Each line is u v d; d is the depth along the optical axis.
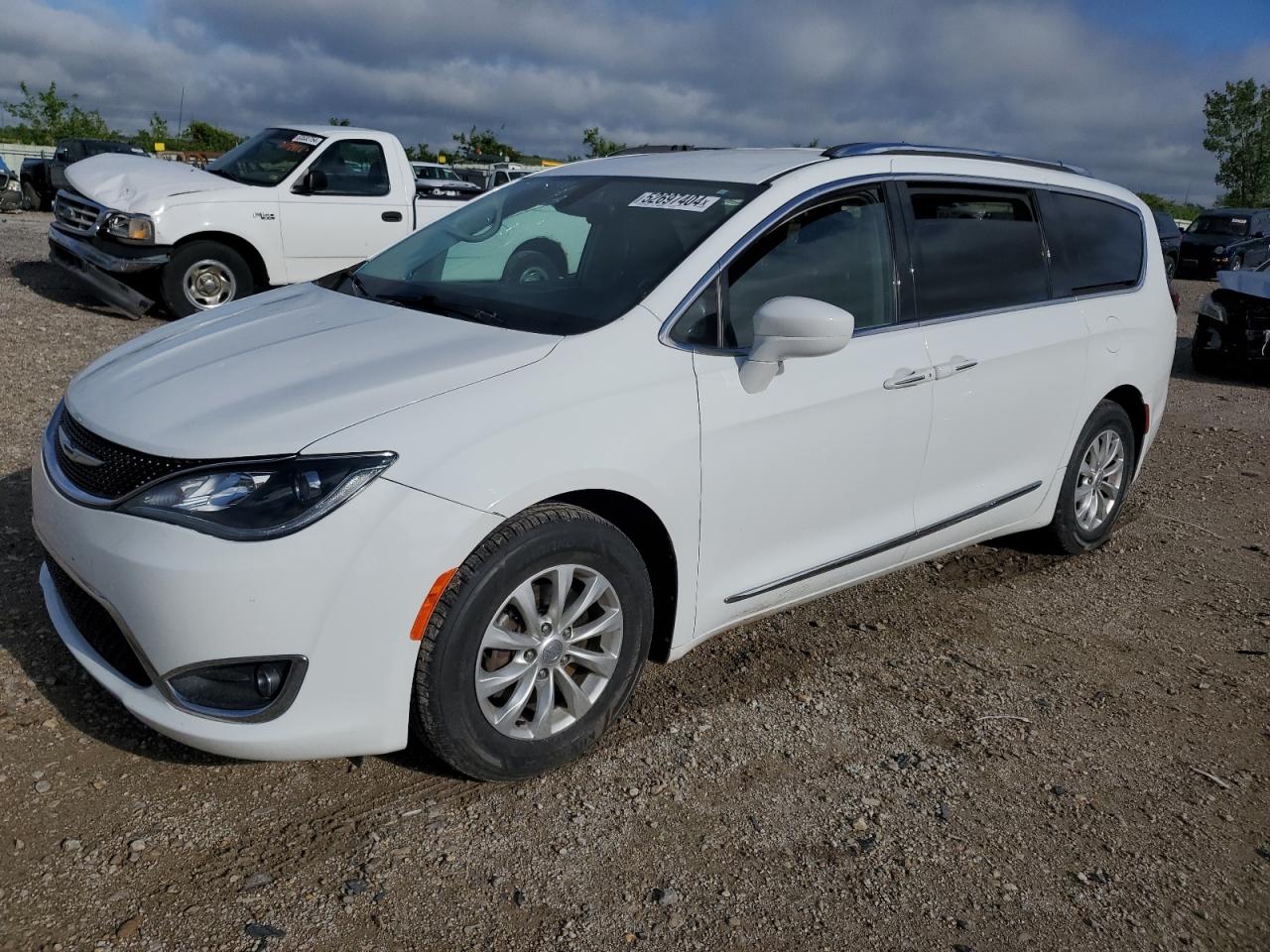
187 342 3.27
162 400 2.81
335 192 9.70
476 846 2.69
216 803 2.77
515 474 2.67
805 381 3.37
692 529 3.14
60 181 20.59
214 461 2.52
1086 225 4.72
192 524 2.48
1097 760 3.33
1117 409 4.88
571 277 3.41
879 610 4.34
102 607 2.63
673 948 2.41
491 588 2.68
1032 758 3.31
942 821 2.95
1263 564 5.22
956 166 4.13
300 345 3.11
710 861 2.71
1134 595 4.70
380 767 2.98
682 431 3.04
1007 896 2.67
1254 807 3.14
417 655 2.64
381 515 2.52
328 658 2.54
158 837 2.62
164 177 9.34
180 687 2.56
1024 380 4.21
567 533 2.81
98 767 2.86
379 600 2.54
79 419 2.88
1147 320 4.95
